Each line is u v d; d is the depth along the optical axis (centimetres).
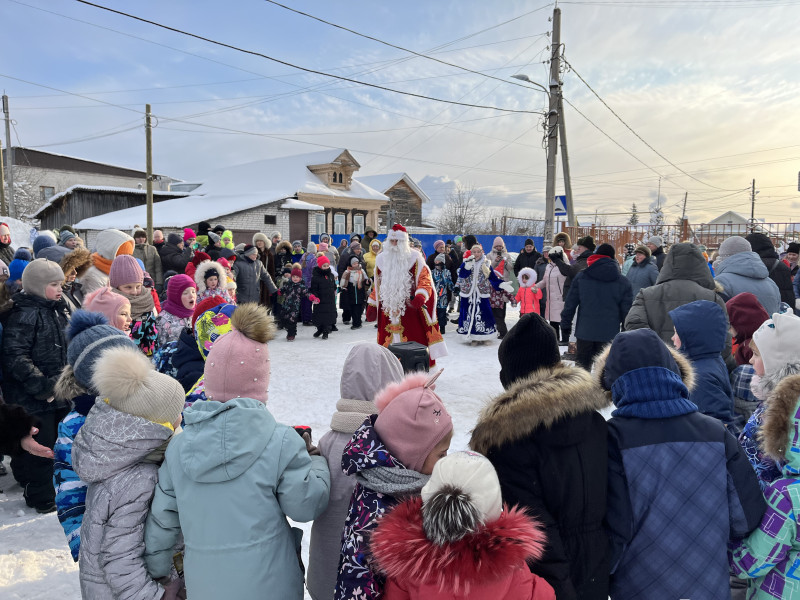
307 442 212
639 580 177
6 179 3922
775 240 1869
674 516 174
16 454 304
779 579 184
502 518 142
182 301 422
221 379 196
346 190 3481
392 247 646
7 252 755
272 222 2762
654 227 2047
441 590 134
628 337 196
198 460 170
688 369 229
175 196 3347
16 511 371
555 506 172
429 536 136
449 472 140
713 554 174
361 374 210
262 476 175
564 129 1616
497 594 138
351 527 168
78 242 722
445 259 1080
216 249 949
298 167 3453
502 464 177
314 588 204
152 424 182
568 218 1778
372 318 756
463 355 852
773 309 467
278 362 809
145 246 943
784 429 183
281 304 1030
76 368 222
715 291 448
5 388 367
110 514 175
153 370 197
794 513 174
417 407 169
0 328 363
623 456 180
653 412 184
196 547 171
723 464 179
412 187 4112
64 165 4247
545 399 172
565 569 166
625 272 1008
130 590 172
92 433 179
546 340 203
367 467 166
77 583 290
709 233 2019
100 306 331
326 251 1359
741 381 293
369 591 161
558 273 875
